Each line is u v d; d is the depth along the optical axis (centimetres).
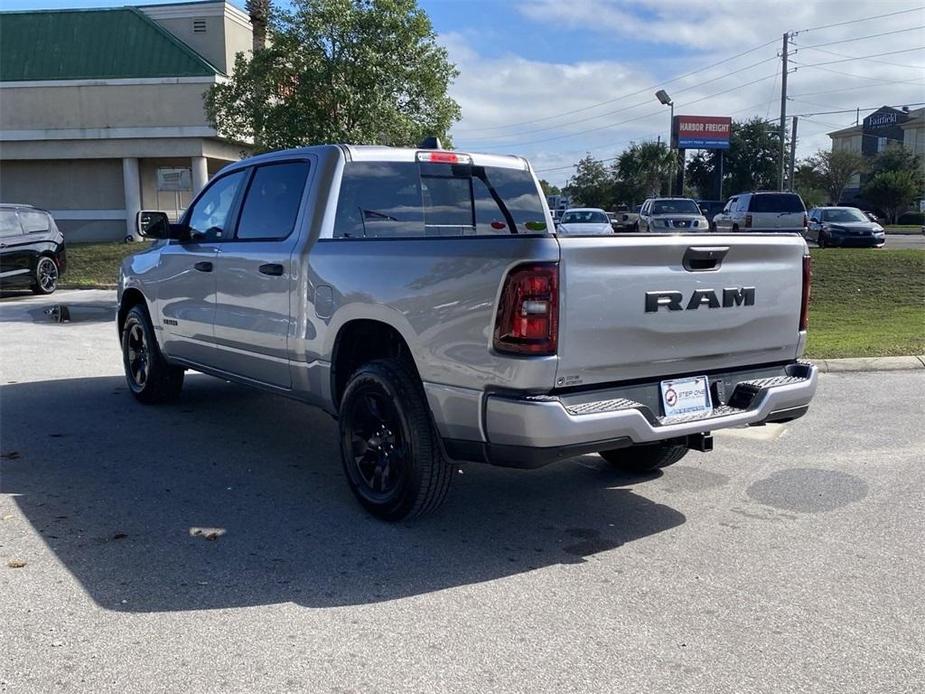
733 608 388
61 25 2734
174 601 391
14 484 555
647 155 7319
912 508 522
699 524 497
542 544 465
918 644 356
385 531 482
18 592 398
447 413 440
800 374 506
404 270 459
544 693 318
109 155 2609
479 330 418
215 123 1664
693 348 455
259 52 1554
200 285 652
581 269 407
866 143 8988
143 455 626
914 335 1191
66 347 1113
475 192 629
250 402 802
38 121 2589
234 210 630
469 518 505
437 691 319
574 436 405
